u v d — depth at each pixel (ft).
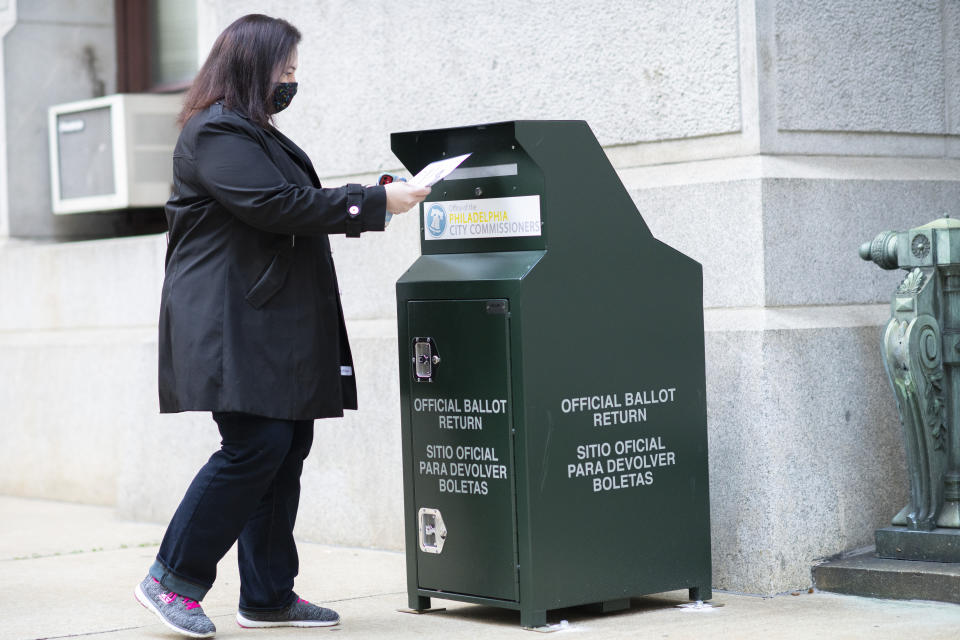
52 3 33.91
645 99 19.92
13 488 32.68
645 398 16.65
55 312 31.89
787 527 17.99
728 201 18.61
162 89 34.01
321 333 15.96
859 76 19.70
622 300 16.46
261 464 15.58
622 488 16.44
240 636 16.21
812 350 18.40
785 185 18.49
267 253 15.58
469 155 15.97
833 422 18.57
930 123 20.67
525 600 15.79
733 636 15.31
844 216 19.13
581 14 20.76
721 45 18.92
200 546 15.67
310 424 16.62
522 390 15.61
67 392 31.14
